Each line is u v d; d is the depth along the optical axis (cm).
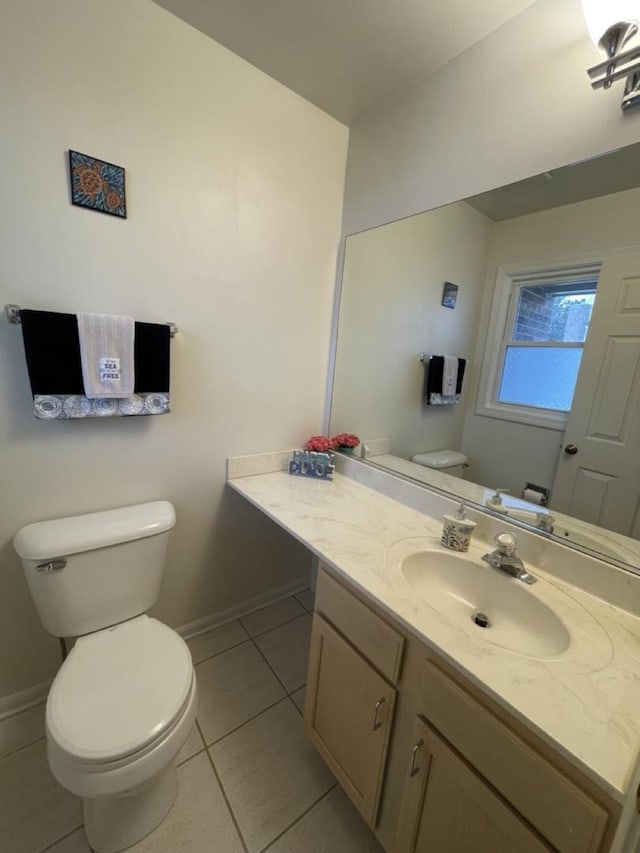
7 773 112
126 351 118
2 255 102
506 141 112
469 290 126
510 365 118
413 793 81
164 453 143
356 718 97
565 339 105
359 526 125
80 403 115
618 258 94
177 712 92
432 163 133
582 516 102
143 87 115
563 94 100
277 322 162
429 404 142
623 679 69
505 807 65
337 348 179
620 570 91
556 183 103
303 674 155
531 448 114
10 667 126
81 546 112
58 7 99
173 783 109
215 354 147
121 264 120
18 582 122
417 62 125
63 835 100
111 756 81
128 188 117
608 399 97
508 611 99
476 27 110
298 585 206
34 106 100
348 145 165
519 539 110
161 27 114
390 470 157
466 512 124
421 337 144
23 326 104
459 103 123
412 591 90
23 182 102
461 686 72
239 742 127
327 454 171
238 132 135
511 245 115
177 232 129
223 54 126
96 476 129
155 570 129
